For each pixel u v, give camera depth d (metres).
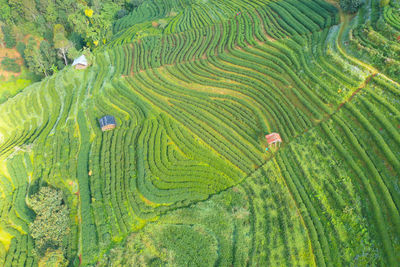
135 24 93.25
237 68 59.59
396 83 42.75
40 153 51.00
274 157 43.06
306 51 56.41
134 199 40.16
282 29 66.25
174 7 101.69
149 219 38.03
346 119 42.94
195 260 33.47
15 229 41.97
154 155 45.50
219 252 34.16
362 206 34.62
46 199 39.47
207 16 84.12
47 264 32.97
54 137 53.31
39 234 37.19
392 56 45.03
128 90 60.38
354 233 33.16
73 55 72.88
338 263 31.75
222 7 86.12
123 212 38.84
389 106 40.66
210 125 49.28
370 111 41.50
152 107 54.75
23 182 47.69
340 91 46.16
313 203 37.06
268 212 36.88
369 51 47.31
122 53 74.00
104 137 50.34
